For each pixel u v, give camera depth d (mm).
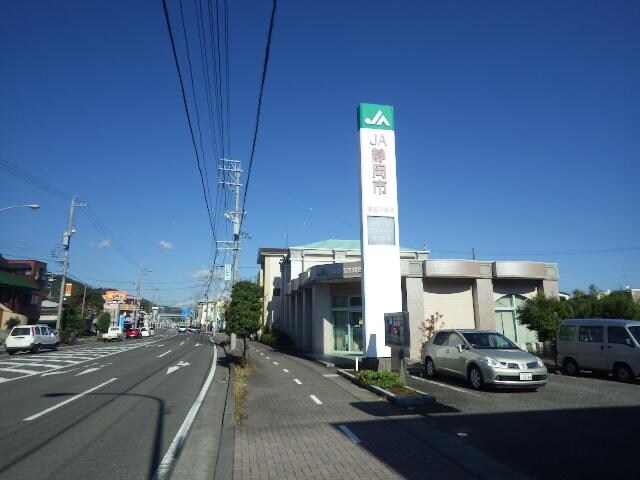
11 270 48406
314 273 25812
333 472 5770
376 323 16312
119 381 14586
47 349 30750
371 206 16984
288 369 18234
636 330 14109
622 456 6410
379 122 17594
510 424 8375
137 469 6004
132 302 107625
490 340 13492
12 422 8641
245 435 7688
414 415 9219
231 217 28875
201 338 59969
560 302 18812
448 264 23969
